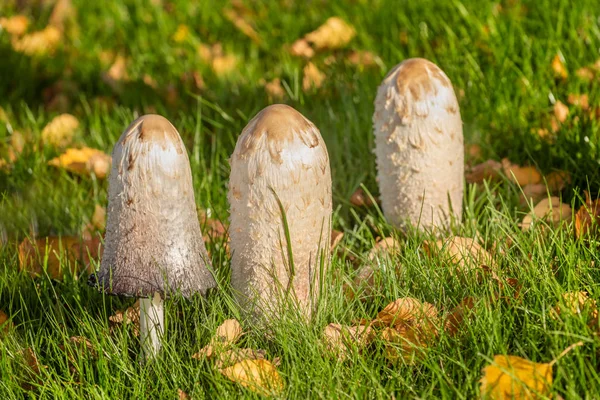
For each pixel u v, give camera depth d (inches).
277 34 302.4
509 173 192.1
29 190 203.6
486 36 249.0
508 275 149.1
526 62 231.0
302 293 139.9
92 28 316.5
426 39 265.1
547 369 119.0
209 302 148.7
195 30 314.0
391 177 167.3
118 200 127.3
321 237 137.8
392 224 172.7
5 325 152.9
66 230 190.9
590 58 231.0
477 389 119.0
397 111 161.8
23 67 287.3
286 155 130.2
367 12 295.6
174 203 127.6
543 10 255.3
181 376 133.5
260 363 130.3
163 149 125.9
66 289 162.4
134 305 156.0
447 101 161.8
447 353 133.2
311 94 245.0
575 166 188.7
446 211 168.9
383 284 154.7
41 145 224.1
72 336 145.9
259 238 134.6
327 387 127.3
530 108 219.1
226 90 257.4
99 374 134.8
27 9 345.4
